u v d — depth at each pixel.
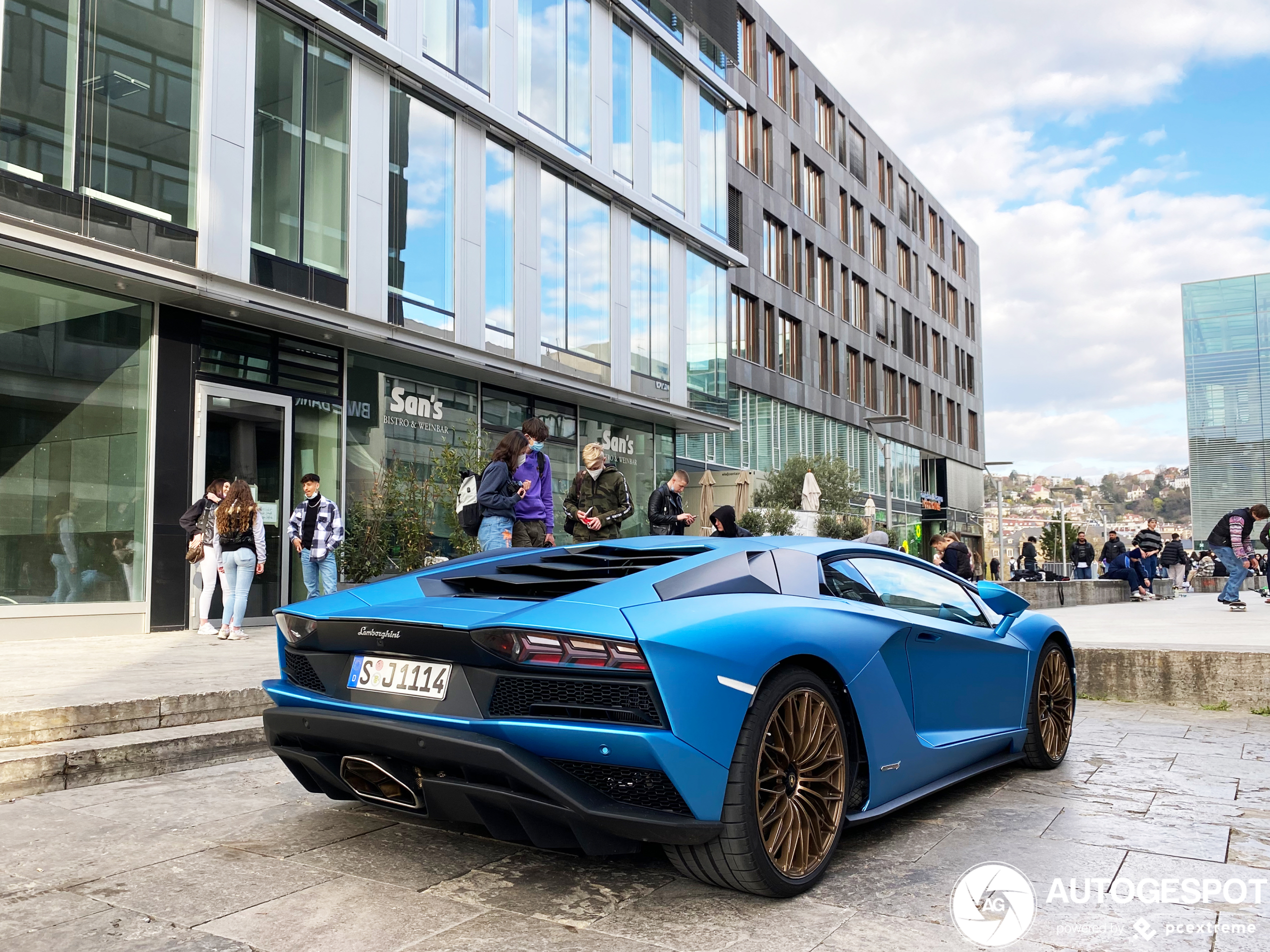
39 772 3.96
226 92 10.09
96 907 2.66
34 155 8.41
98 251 8.59
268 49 10.59
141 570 9.41
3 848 3.20
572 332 15.21
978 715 4.07
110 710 4.57
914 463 41.25
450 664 2.83
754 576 3.19
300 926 2.54
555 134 15.06
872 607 3.55
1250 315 52.72
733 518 8.63
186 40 9.77
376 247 11.81
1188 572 29.19
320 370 11.41
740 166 27.83
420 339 12.05
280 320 10.45
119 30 9.15
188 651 7.55
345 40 11.47
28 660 6.81
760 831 2.72
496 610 2.90
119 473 9.30
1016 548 97.44
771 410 29.16
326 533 9.44
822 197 33.62
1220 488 52.56
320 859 3.11
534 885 2.89
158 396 9.62
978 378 50.69
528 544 7.45
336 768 3.07
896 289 39.62
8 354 8.50
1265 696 6.55
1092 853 3.28
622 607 2.73
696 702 2.60
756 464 27.89
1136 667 7.01
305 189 10.96
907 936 2.53
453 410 13.41
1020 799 4.07
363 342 11.53
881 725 3.30
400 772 2.87
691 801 2.57
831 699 3.07
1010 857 3.23
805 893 2.86
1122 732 5.78
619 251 16.45
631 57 17.16
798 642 2.95
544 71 14.92
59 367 8.86
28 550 8.55
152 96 9.41
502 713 2.72
